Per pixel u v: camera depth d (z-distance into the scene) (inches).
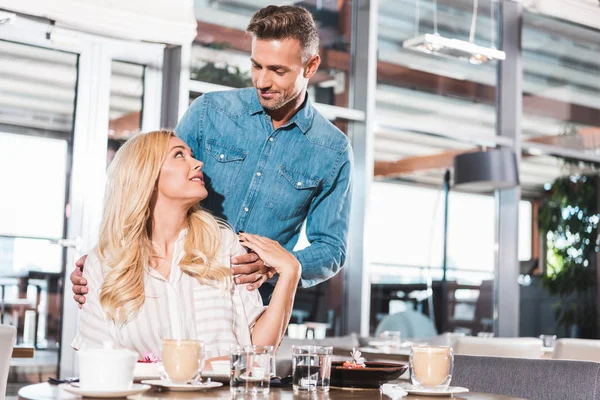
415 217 252.8
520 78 277.7
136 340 67.7
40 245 189.3
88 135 195.2
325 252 91.5
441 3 264.8
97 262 70.6
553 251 280.8
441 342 232.5
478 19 272.7
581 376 66.9
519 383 70.3
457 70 267.9
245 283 73.0
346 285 241.4
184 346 55.9
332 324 236.8
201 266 70.5
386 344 195.5
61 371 188.7
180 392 55.1
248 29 84.5
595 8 288.7
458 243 260.2
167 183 71.6
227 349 68.2
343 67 246.4
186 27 205.9
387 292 245.4
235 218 91.6
